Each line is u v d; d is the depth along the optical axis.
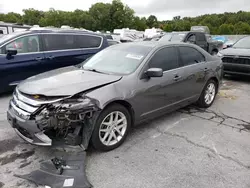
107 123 3.20
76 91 2.91
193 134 3.92
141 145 3.49
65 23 66.75
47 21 67.38
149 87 3.66
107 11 64.75
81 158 2.86
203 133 3.97
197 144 3.58
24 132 2.96
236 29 57.81
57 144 2.91
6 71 5.58
